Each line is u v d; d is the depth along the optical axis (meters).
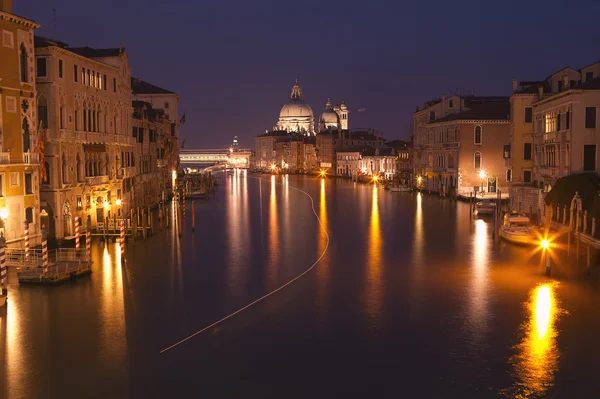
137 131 68.06
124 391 20.09
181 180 110.00
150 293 31.50
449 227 56.22
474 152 82.81
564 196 47.28
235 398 19.66
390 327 25.98
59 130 44.28
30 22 40.91
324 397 19.70
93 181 50.38
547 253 34.81
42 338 24.61
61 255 38.66
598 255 39.25
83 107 49.12
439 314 27.67
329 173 193.38
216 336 25.02
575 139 50.22
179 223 55.78
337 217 66.44
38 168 42.12
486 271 36.03
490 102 90.69
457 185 84.06
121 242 40.06
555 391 19.95
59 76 44.41
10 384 20.52
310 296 30.88
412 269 37.03
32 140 41.62
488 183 83.19
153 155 77.81
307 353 23.16
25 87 40.81
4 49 38.81
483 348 23.52
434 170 95.94
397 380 20.84
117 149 57.16
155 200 78.94
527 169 66.44
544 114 58.94
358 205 81.75
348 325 26.30
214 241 48.56
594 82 51.53
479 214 65.56
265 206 81.75
